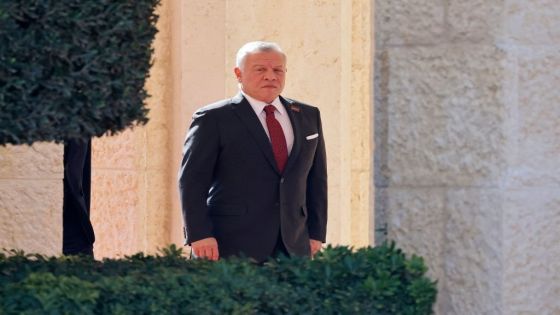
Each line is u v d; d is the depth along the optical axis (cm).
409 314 1355
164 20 2617
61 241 1847
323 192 1948
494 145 1504
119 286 1237
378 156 1556
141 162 2612
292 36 2450
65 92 1270
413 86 1537
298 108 1928
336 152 2461
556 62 1505
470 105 1514
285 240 1877
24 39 1252
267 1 2455
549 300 1505
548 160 1506
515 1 1500
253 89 1891
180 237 2570
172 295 1249
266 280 1320
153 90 2611
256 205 1869
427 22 1530
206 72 2523
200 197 1858
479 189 1510
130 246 2619
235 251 1861
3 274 1353
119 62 1298
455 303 1523
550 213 1505
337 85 2450
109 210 2633
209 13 2517
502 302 1496
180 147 2552
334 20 2447
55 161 1841
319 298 1333
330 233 2477
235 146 1869
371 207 1566
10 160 1819
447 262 1530
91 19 1274
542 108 1505
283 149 1892
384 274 1351
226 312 1259
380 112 1552
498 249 1498
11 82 1249
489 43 1505
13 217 1822
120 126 1329
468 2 1514
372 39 1562
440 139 1527
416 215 1539
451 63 1522
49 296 1191
